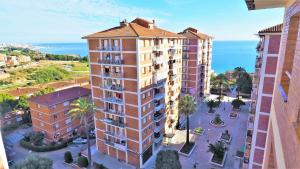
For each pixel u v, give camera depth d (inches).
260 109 993.5
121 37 1194.6
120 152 1432.1
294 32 284.2
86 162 1385.3
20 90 2635.3
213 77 3275.1
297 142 167.3
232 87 3324.3
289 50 291.4
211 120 2078.0
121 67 1269.7
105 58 1331.2
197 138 1715.1
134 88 1252.5
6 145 1758.1
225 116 2177.7
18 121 2153.1
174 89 1711.4
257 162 1055.6
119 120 1382.9
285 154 216.4
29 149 1710.1
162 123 1594.5
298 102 185.2
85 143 1766.7
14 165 1099.3
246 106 2463.1
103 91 1398.9
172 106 1712.6
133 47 1195.3
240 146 1577.3
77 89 2139.5
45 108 1702.8
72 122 1876.2
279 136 269.1
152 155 1496.1
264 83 957.8
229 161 1395.2
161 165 1010.1
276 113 325.7
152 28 1525.6
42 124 1785.2
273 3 333.4
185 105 1536.7
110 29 1397.6
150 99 1384.1
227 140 1641.2
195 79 2380.7
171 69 1638.8
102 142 1519.4
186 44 2332.7
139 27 1402.6
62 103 1782.7
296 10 233.8
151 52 1325.0
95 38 1309.1
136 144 1336.1
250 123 1232.2
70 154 1481.3
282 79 301.9
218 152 1397.6
